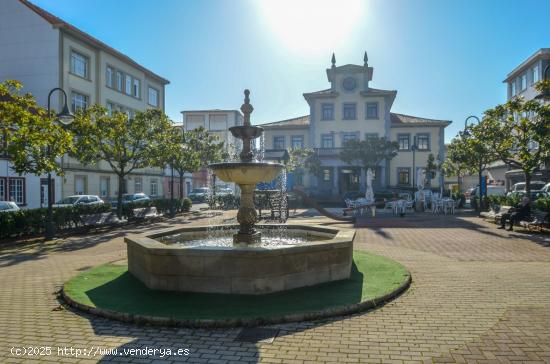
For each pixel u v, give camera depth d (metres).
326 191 43.62
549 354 4.14
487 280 7.23
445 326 4.95
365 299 5.76
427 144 45.09
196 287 6.23
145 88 41.41
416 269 8.20
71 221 15.77
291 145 46.38
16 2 30.31
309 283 6.52
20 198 24.08
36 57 29.92
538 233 13.57
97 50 33.59
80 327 5.06
